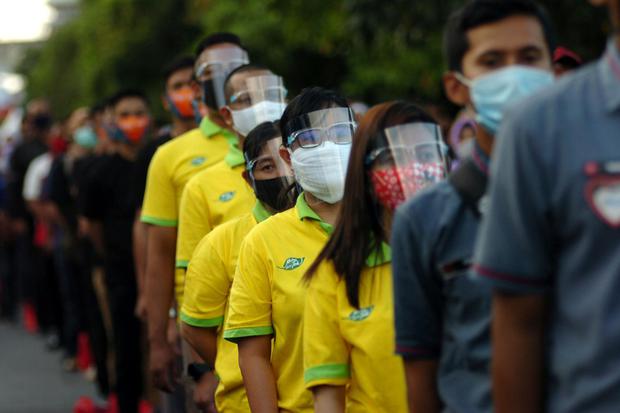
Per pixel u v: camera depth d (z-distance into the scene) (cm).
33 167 1789
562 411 361
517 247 358
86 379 1531
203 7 3078
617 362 346
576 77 355
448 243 407
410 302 417
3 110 3228
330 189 563
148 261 862
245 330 580
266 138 646
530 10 405
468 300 400
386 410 496
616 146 343
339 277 498
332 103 570
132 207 1155
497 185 362
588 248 347
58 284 1781
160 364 859
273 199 647
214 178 754
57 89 4859
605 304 345
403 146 485
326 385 509
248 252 584
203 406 714
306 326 512
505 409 372
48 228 1728
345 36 2495
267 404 573
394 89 1945
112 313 1161
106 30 3634
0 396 1423
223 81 820
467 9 409
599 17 1409
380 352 495
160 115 3484
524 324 364
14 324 2131
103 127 1323
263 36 2606
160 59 3647
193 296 665
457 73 416
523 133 354
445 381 412
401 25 1431
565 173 348
